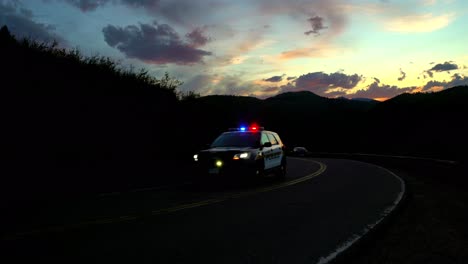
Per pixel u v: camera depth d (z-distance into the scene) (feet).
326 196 34.06
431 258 17.44
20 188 31.99
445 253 18.21
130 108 53.52
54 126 42.57
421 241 20.29
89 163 43.45
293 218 23.98
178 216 24.48
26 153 38.11
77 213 25.29
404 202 31.83
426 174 61.00
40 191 32.14
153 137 54.80
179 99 63.05
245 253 16.39
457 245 19.57
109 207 27.68
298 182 46.73
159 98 59.31
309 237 19.13
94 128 46.88
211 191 37.76
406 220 25.64
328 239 18.74
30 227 21.01
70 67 51.11
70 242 17.90
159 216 24.44
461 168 45.29
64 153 41.83
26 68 44.83
